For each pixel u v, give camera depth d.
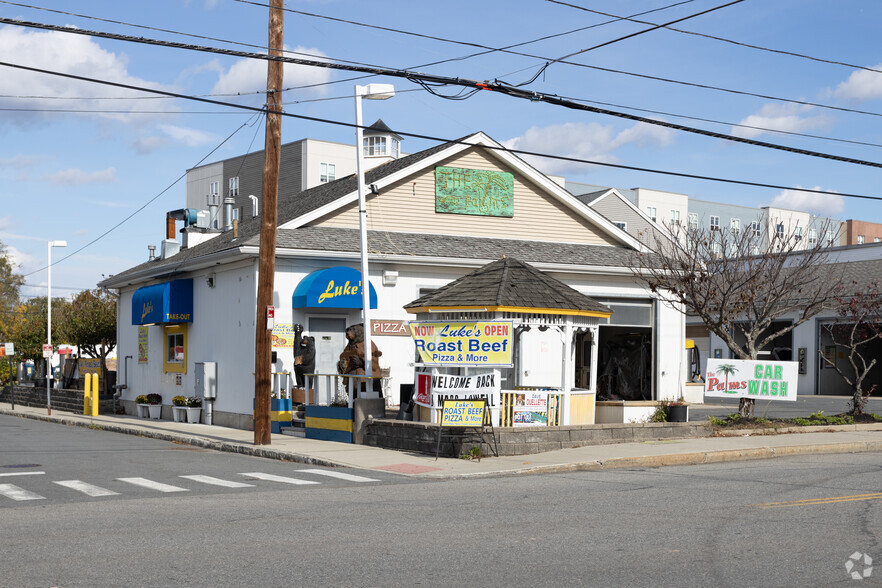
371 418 18.81
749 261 23.33
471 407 16.53
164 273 27.33
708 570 7.60
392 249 23.64
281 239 22.77
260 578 7.34
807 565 7.79
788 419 21.39
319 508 11.08
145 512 10.84
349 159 72.06
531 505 11.22
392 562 7.92
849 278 39.59
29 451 18.83
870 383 41.78
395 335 23.67
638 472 14.88
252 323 22.91
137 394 30.98
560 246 27.23
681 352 26.91
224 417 24.41
